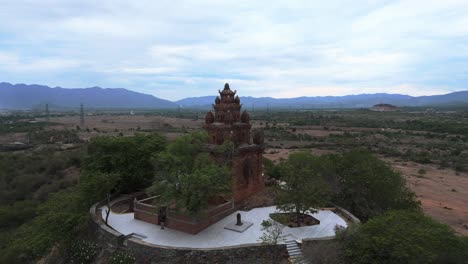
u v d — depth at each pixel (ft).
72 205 127.24
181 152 129.39
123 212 137.08
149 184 166.81
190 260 96.63
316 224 121.80
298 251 100.78
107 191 125.90
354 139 479.82
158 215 121.80
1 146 406.62
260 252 99.40
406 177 291.99
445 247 85.56
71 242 116.78
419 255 78.64
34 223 134.21
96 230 117.50
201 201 110.93
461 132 552.82
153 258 99.09
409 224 91.04
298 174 121.70
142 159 158.10
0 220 179.52
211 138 143.54
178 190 113.39
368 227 90.63
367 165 147.54
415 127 627.87
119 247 106.32
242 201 142.31
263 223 107.24
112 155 154.71
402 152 408.46
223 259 97.19
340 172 151.12
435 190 252.83
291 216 128.88
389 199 143.74
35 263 129.29
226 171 119.44
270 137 508.12
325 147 424.05
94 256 109.81
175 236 111.34
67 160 301.84
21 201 219.41
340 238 95.04
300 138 493.77
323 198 130.41
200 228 115.44
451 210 204.95
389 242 81.46
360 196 144.97
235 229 115.65
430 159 374.63
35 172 278.67
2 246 143.23
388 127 647.56
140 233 113.91
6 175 265.75
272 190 153.07
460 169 330.54
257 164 151.94
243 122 150.41
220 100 145.89
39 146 416.46
